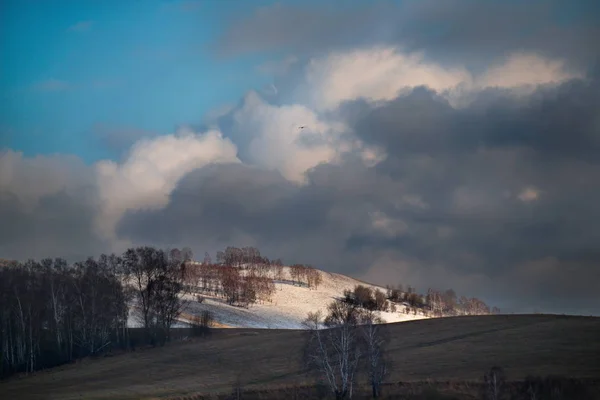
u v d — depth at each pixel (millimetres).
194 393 147000
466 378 134750
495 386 121375
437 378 137000
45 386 171625
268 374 163000
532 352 154750
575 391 121500
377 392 132125
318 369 139125
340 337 137750
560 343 161500
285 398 136750
